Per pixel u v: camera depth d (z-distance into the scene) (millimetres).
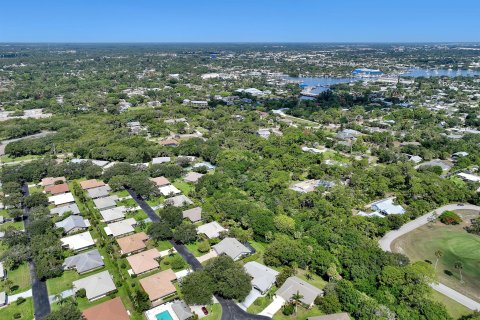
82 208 160000
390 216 146500
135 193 175000
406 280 105500
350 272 112375
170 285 107125
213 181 177375
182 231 131750
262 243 134375
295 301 102625
